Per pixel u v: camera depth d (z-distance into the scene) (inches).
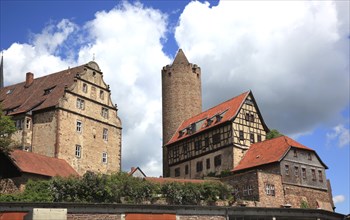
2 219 1036.5
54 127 1994.3
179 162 2728.8
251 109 2504.9
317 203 2148.1
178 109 3006.9
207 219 1225.4
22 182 1621.6
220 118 2506.2
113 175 1657.2
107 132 2234.3
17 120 2085.4
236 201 1802.4
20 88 2410.2
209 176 2442.2
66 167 1887.3
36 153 1936.5
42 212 1018.1
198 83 3120.1
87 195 1485.0
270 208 1314.0
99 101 2229.3
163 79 3137.3
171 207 1187.3
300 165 2159.2
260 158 2213.3
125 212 1131.3
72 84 2117.4
